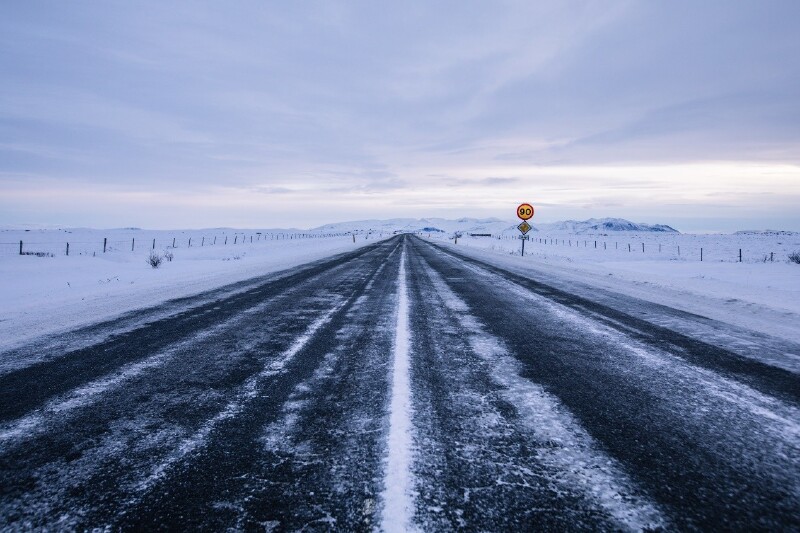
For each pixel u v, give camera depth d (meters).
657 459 2.30
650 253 30.89
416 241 52.44
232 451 2.37
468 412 2.91
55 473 2.15
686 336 5.26
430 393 3.28
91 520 1.79
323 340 5.00
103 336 5.18
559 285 10.30
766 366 4.05
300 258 20.27
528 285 10.27
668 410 2.98
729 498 1.95
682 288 9.66
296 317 6.39
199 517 1.80
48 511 1.85
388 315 6.55
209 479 2.08
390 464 2.22
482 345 4.78
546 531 1.71
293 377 3.66
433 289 9.52
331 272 13.38
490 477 2.10
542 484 2.04
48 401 3.13
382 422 2.74
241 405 3.04
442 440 2.49
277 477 2.10
